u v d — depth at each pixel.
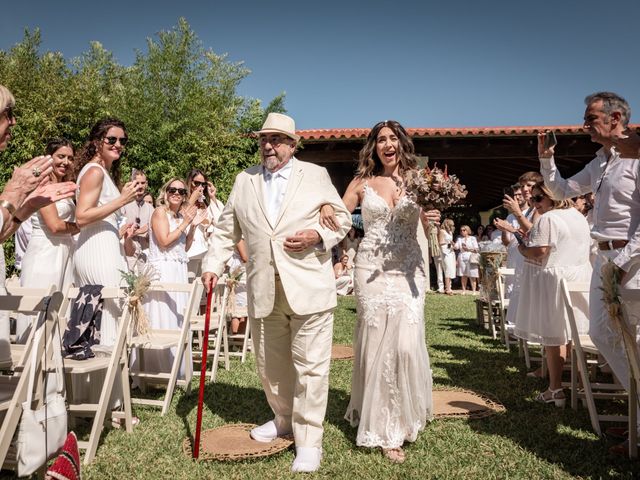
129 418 3.81
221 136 14.48
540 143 4.25
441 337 7.70
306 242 3.23
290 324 3.39
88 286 3.80
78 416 3.91
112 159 4.12
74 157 4.54
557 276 4.38
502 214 24.50
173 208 5.27
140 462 3.28
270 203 3.41
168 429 3.86
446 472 3.14
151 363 4.89
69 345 3.60
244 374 5.48
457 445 3.56
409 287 3.62
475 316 10.01
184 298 5.15
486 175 19.31
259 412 4.26
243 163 15.04
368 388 3.52
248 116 18.42
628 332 3.05
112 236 4.09
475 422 4.00
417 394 3.58
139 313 3.99
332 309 3.38
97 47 19.75
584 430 3.85
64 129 15.19
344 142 13.88
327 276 3.40
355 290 3.75
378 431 3.44
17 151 13.41
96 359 3.62
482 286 8.48
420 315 3.63
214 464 3.26
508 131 13.13
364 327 3.64
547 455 3.38
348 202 3.92
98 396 3.95
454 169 18.31
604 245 3.67
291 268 3.28
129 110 15.64
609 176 3.68
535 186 4.82
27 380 2.61
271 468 3.22
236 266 6.95
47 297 2.73
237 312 6.35
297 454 3.29
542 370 5.34
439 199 3.38
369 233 3.72
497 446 3.53
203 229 6.69
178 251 5.21
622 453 3.40
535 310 4.52
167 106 17.48
